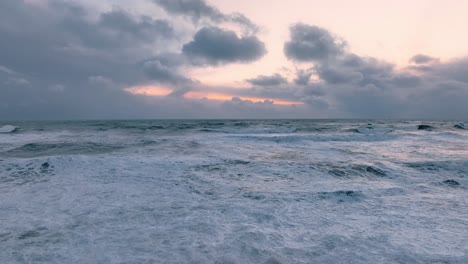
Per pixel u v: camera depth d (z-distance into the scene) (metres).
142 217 5.22
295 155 12.46
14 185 7.43
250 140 18.34
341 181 8.09
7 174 8.52
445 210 5.70
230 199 6.37
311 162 10.68
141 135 22.66
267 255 3.82
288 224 4.94
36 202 6.09
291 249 4.00
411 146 15.83
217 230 4.64
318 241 4.27
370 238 4.37
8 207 5.77
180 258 3.73
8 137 21.08
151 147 14.78
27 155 12.73
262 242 4.21
